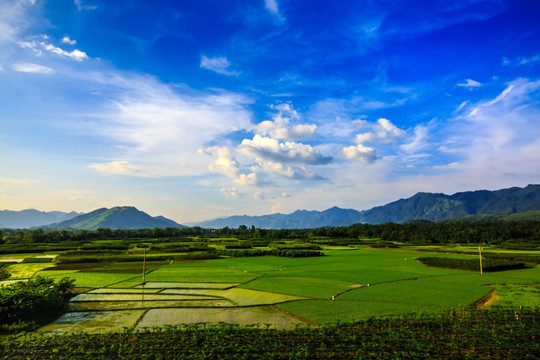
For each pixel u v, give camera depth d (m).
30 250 108.25
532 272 68.62
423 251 124.31
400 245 150.25
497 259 87.06
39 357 25.02
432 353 25.05
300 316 36.53
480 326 30.73
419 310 38.09
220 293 48.56
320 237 184.62
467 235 163.50
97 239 163.88
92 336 29.50
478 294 46.62
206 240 152.00
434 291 48.94
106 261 87.00
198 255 96.31
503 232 166.25
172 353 25.64
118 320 35.91
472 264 72.38
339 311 38.19
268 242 145.50
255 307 40.75
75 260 85.25
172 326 32.88
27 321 34.56
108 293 48.53
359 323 32.12
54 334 30.16
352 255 109.75
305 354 24.59
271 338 28.27
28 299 35.78
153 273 67.38
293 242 150.38
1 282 56.97
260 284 55.19
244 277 62.41
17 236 149.88
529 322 31.95
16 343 27.55
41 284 43.22
